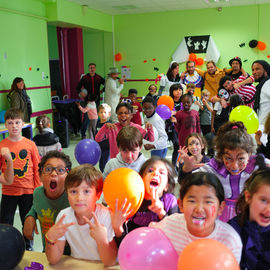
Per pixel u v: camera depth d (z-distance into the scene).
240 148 1.63
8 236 1.27
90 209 1.37
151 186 1.55
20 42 6.61
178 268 0.95
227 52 9.08
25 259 1.41
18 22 6.52
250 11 8.68
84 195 1.34
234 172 1.73
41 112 7.40
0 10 6.05
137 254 1.04
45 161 1.74
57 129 6.79
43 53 7.39
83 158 2.63
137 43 9.89
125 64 10.12
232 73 6.30
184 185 1.14
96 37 10.24
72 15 7.89
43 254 1.46
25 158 2.54
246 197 1.24
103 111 4.16
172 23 9.41
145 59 9.90
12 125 2.50
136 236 1.09
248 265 1.27
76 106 8.05
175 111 4.62
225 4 8.57
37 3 7.07
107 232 1.37
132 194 1.34
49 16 7.39
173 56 9.52
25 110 6.11
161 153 3.57
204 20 9.11
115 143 3.17
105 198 1.40
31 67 7.00
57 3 7.29
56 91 9.38
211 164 1.80
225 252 0.92
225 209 1.76
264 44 8.67
